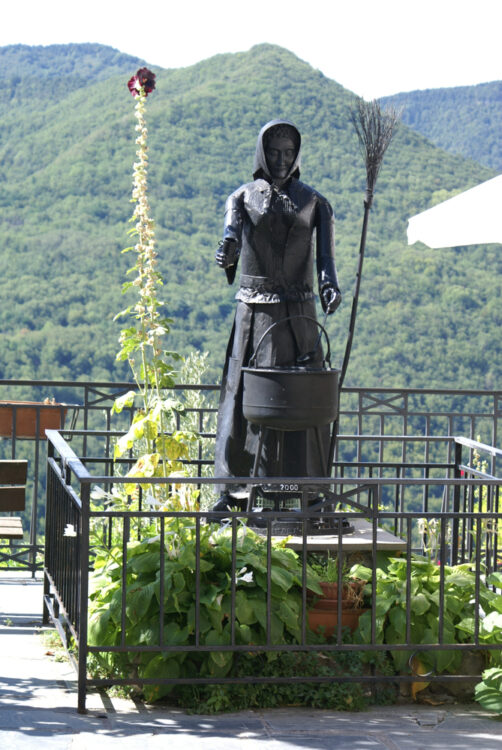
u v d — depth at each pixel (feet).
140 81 18.37
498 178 20.92
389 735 12.52
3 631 17.33
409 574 13.74
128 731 12.32
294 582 14.38
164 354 18.99
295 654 13.89
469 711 13.75
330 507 17.79
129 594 13.75
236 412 17.94
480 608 14.80
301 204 17.47
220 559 14.33
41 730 12.19
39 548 22.77
